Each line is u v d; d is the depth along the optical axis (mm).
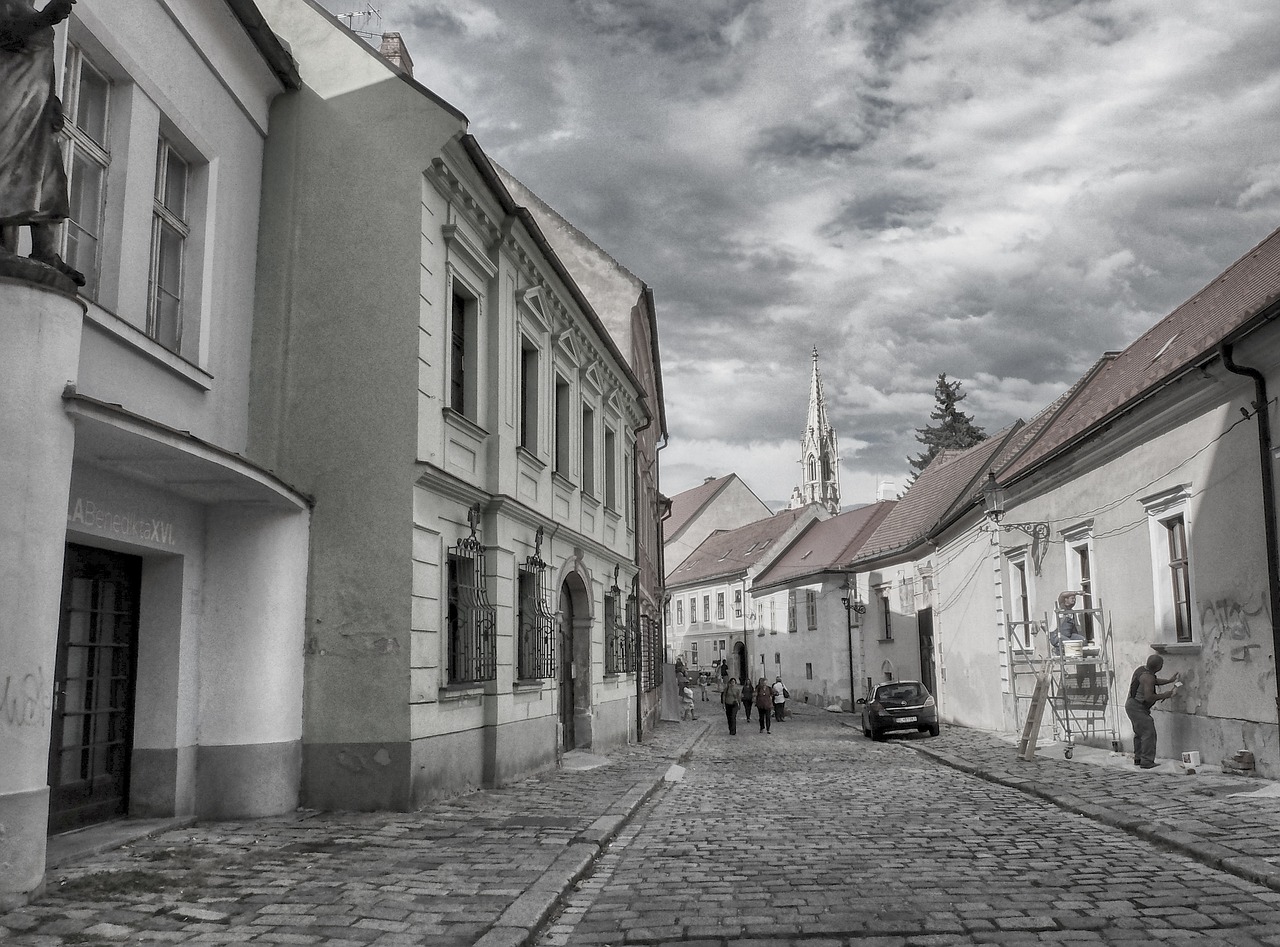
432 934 6062
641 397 24656
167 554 10055
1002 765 16484
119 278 8914
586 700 19531
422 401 11781
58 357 6812
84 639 9289
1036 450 21672
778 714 35531
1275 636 11906
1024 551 21656
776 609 50844
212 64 10602
